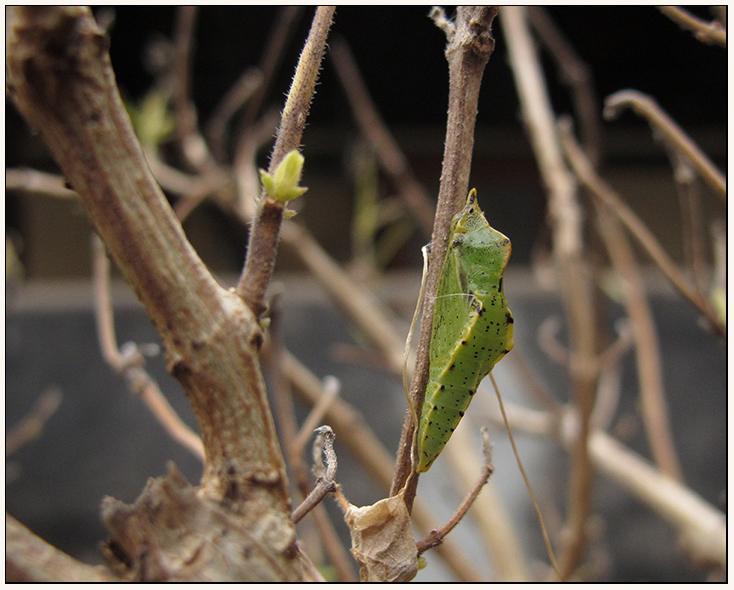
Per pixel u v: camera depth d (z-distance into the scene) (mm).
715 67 361
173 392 264
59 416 260
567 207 179
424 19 369
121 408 262
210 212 373
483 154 387
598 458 214
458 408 123
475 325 123
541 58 350
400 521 115
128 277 108
